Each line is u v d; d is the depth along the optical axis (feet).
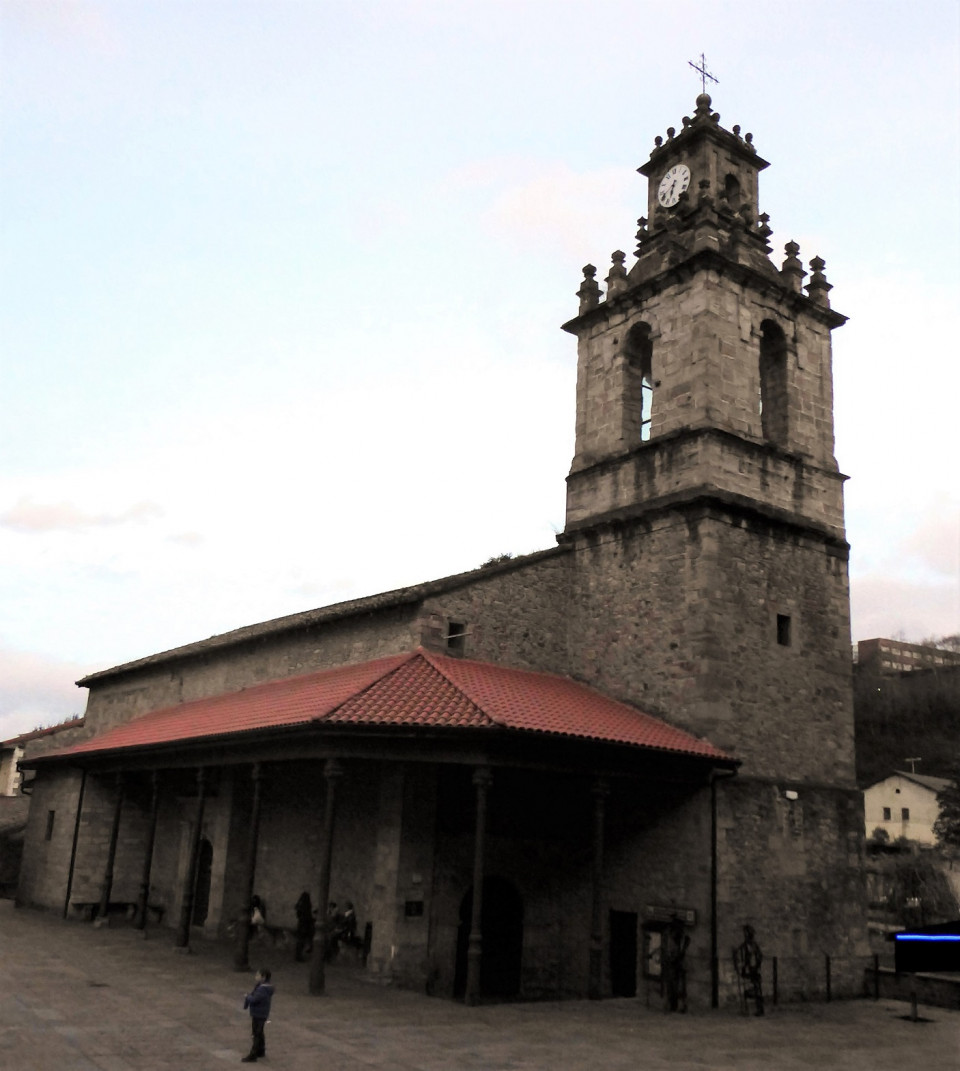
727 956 62.13
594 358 87.15
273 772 83.30
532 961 67.51
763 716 70.23
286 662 90.84
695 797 65.41
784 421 80.59
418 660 68.54
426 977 61.77
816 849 70.59
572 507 84.53
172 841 97.25
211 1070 37.96
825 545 79.61
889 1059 48.44
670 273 79.41
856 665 337.52
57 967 62.75
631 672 74.13
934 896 151.43
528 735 56.39
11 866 128.06
